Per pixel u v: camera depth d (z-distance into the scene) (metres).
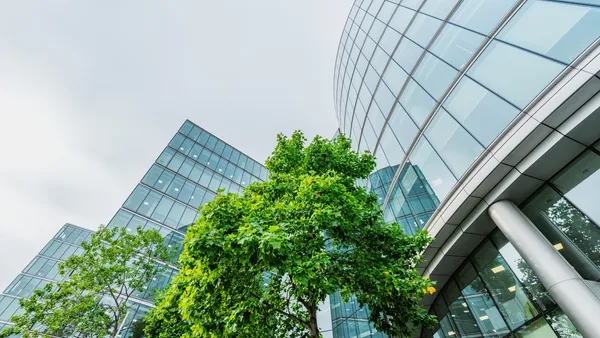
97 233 14.70
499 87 6.76
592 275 5.34
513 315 7.14
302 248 5.54
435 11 10.32
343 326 18.22
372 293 6.23
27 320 11.89
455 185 7.44
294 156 9.23
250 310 5.47
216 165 31.03
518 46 6.62
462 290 9.05
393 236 6.79
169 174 25.52
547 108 5.49
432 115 9.05
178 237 22.02
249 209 5.65
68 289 12.53
